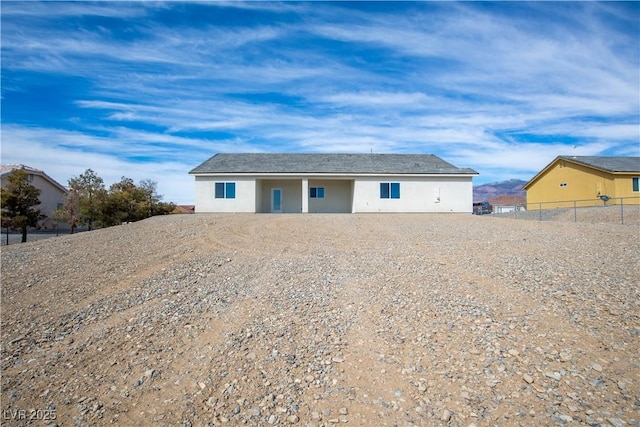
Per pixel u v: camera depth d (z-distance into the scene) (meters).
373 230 13.46
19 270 8.48
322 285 6.60
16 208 24.38
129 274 7.86
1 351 4.51
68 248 10.97
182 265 8.45
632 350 3.81
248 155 26.39
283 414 3.21
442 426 2.96
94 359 4.27
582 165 28.20
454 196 22.86
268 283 6.87
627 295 5.32
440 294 5.80
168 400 3.47
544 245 9.76
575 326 4.40
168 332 4.89
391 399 3.33
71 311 5.80
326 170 22.64
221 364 4.05
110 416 3.29
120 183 31.06
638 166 26.81
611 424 2.84
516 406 3.12
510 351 3.96
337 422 3.08
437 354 4.02
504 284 6.10
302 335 4.64
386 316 5.07
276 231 13.18
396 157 26.38
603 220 19.22
